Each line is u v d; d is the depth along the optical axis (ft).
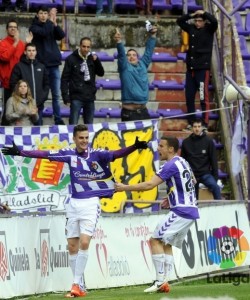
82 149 88.79
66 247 94.73
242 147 115.44
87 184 88.89
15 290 86.79
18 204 106.01
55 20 130.41
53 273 92.73
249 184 110.01
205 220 105.91
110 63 141.18
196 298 83.10
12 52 123.34
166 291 88.58
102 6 146.41
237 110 128.98
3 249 85.30
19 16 143.02
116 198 113.50
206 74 131.95
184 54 143.54
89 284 94.94
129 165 114.21
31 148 108.37
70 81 125.29
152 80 141.08
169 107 138.41
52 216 93.25
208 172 120.06
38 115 121.29
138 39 145.69
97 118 134.00
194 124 119.55
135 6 153.07
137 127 114.62
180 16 146.72
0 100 131.13
